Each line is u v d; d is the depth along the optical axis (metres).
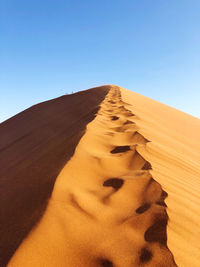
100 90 20.78
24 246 1.66
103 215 2.25
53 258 1.63
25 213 2.16
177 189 3.04
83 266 1.62
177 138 8.34
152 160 3.97
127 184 2.89
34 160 4.30
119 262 1.67
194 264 1.73
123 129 5.97
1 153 7.68
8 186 3.07
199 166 5.19
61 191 2.52
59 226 1.95
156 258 1.72
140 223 2.14
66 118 10.66
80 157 3.57
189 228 2.17
